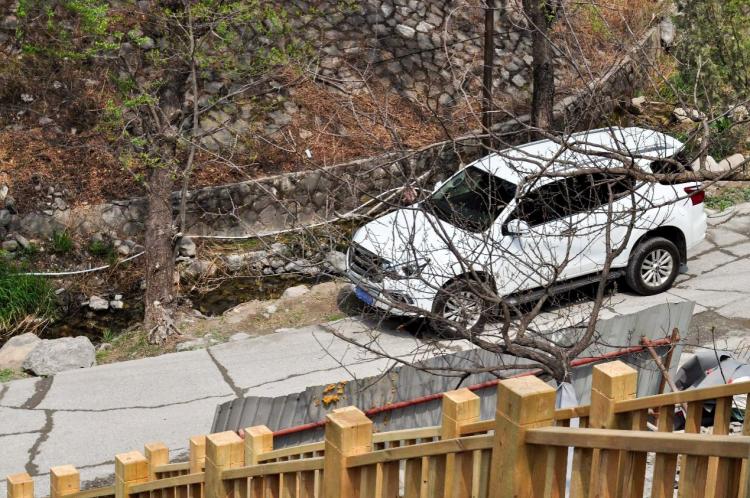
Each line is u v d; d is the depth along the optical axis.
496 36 23.17
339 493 4.90
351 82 21.48
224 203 18.58
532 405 4.06
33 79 20.42
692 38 17.75
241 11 15.77
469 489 4.57
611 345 9.55
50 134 19.80
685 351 12.50
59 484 7.96
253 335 14.82
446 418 4.96
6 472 10.98
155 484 6.77
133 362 13.88
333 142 19.27
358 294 13.11
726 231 16.83
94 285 17.73
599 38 18.94
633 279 14.21
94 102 20.19
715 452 3.52
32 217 18.42
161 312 15.12
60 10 21.05
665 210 14.09
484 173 13.74
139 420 12.05
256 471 5.61
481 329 8.85
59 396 12.83
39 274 17.55
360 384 9.56
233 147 16.95
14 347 14.59
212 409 12.25
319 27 22.41
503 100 21.56
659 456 4.11
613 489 4.27
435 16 23.41
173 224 15.55
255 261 18.03
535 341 8.27
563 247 13.20
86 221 18.56
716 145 18.09
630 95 19.80
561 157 11.70
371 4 23.08
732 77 17.58
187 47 15.12
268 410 9.52
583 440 3.90
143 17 18.23
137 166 19.16
